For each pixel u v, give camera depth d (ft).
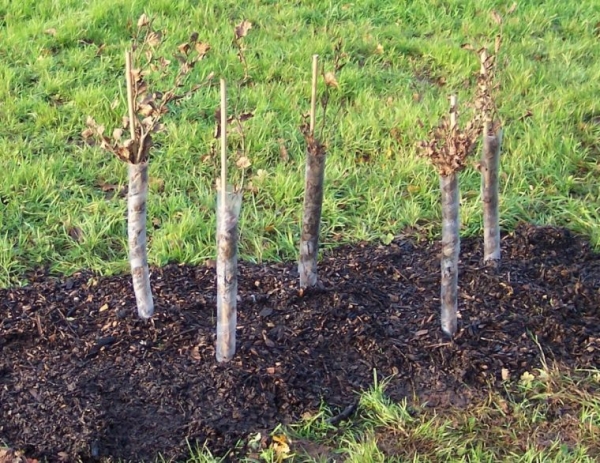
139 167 11.34
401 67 21.95
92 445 10.19
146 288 12.19
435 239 15.35
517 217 15.90
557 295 13.43
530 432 11.00
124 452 10.31
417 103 19.81
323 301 12.91
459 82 21.18
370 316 12.53
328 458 10.55
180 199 15.79
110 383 11.25
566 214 16.12
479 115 11.75
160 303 12.73
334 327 12.37
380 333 12.34
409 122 18.63
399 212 15.88
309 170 12.17
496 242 14.15
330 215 15.66
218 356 11.59
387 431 10.93
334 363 11.90
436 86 21.09
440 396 11.53
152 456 10.29
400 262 14.51
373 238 15.24
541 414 11.27
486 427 11.03
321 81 20.22
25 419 10.57
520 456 10.61
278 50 21.81
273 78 20.80
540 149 17.89
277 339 12.12
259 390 11.21
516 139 18.63
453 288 12.12
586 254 14.85
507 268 14.10
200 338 11.96
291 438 10.78
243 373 11.35
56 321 12.32
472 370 11.86
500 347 12.25
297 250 14.84
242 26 11.24
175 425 10.69
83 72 20.27
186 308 12.71
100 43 21.81
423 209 16.10
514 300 13.23
